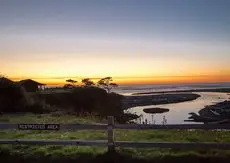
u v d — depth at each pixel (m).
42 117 24.62
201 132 14.82
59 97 56.19
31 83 64.75
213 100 174.50
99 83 96.56
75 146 11.91
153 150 11.15
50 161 10.91
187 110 109.38
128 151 11.03
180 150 11.05
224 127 10.38
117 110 68.81
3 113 29.80
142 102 152.00
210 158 10.29
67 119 22.72
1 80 33.97
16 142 11.56
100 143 11.05
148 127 10.81
